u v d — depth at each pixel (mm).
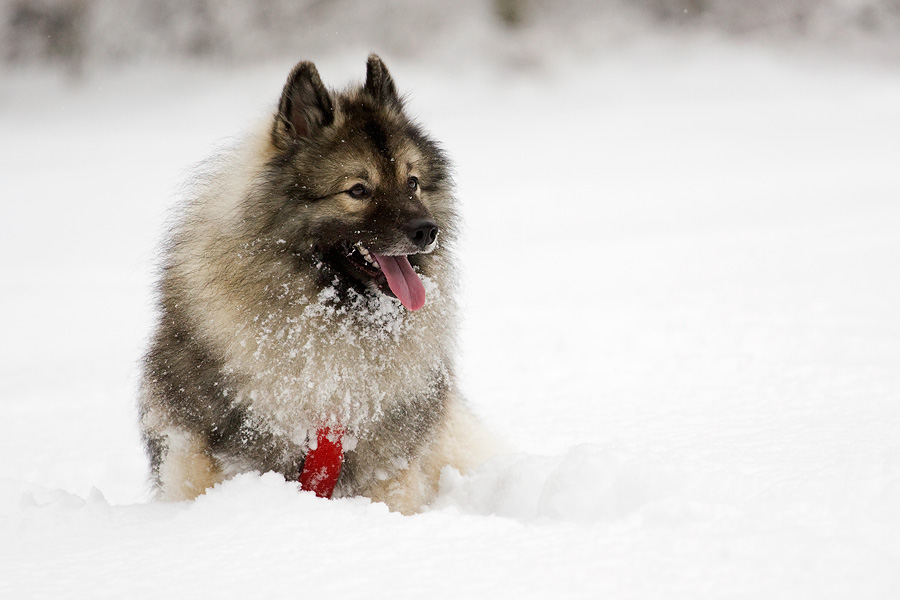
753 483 4820
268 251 5469
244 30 54250
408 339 5695
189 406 5465
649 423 7195
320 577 3742
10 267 19922
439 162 6375
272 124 5844
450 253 6297
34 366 11555
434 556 3930
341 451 5457
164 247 5938
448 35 57344
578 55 58312
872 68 58500
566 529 4195
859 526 4012
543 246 21109
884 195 25594
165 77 52562
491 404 8461
